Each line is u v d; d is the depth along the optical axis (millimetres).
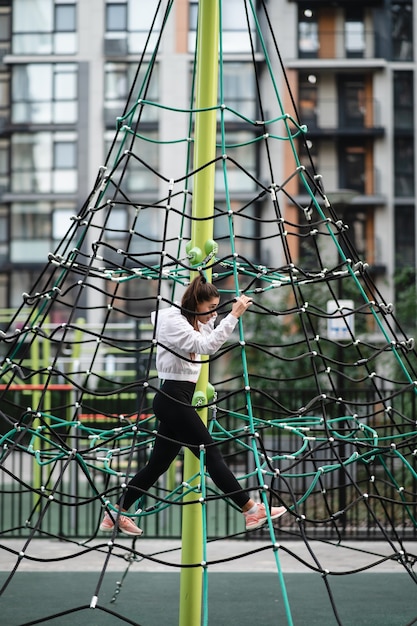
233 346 10594
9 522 22578
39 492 10047
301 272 12156
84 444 29328
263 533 20422
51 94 55781
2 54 55719
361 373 31875
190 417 10680
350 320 21594
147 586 16188
